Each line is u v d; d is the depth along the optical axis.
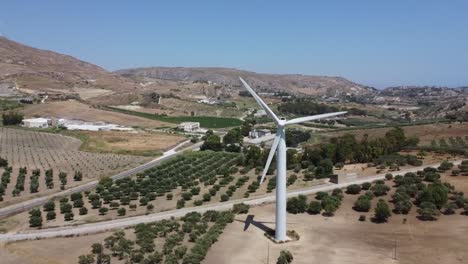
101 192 132.25
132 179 151.38
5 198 129.62
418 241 87.19
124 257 82.31
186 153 195.38
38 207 120.81
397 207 102.69
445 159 146.88
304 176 136.75
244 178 138.25
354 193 116.69
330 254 82.19
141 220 105.00
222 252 83.38
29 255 84.69
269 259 80.12
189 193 122.50
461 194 108.25
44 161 182.75
